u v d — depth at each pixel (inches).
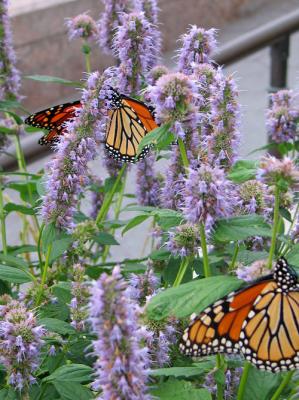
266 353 18.5
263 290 18.6
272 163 19.2
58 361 21.2
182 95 20.5
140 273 23.9
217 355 19.7
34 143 27.7
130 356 17.2
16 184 27.5
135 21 26.0
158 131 20.7
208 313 18.2
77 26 29.4
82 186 23.1
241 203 21.5
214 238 20.6
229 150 22.7
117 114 26.1
